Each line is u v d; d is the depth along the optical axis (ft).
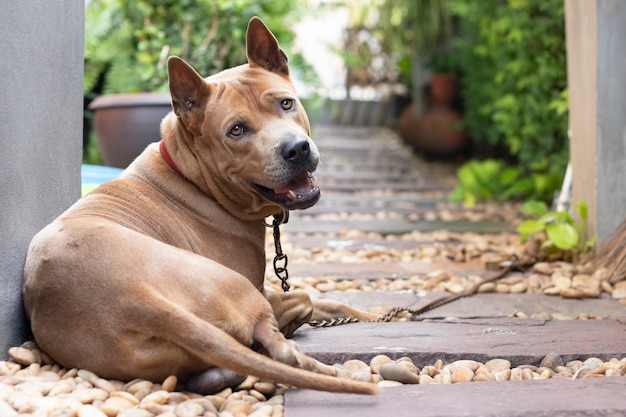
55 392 6.68
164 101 16.63
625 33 13.94
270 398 7.16
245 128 8.26
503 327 9.77
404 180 29.86
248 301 7.32
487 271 14.26
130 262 6.92
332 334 9.32
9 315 7.80
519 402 6.81
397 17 41.04
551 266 14.17
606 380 7.45
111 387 6.86
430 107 35.81
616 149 14.16
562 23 22.85
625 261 12.70
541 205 16.84
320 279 13.12
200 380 7.10
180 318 6.54
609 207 14.23
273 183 8.11
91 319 6.87
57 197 9.39
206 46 20.71
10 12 7.82
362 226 19.99
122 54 22.44
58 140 9.39
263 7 22.74
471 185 24.85
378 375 7.75
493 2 28.35
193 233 8.41
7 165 7.79
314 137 38.37
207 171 8.57
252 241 8.90
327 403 6.82
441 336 9.26
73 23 9.93
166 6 21.26
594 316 10.66
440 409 6.64
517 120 25.70
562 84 23.38
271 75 8.85
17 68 8.02
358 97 44.06
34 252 7.65
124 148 16.89
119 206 8.02
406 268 14.70
